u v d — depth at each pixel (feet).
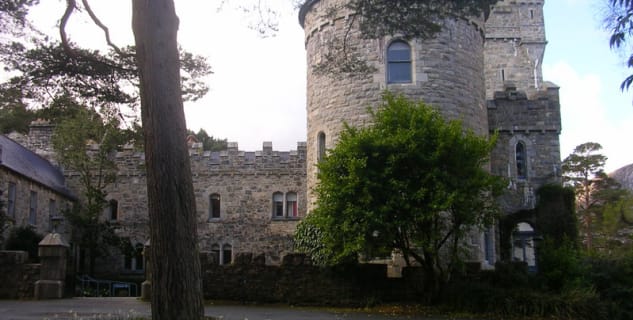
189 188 30.71
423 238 53.26
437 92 67.21
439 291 55.93
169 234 29.66
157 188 30.04
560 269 61.77
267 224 105.50
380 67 67.56
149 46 31.12
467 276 58.65
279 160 107.45
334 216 53.78
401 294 57.36
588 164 146.92
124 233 107.34
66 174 108.68
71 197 105.70
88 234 98.17
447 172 52.75
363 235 52.11
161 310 29.17
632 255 65.67
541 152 84.53
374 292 57.36
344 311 53.11
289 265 58.90
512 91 85.92
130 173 108.88
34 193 91.66
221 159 108.27
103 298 59.47
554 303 52.95
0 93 45.39
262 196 106.63
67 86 46.06
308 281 58.34
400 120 55.47
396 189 51.93
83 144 99.71
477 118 70.49
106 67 45.19
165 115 30.66
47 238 58.95
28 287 57.88
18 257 58.34
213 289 58.85
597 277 61.77
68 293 70.28
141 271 106.01
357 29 68.64
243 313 48.93
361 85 68.03
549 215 81.25
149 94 30.81
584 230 144.87
